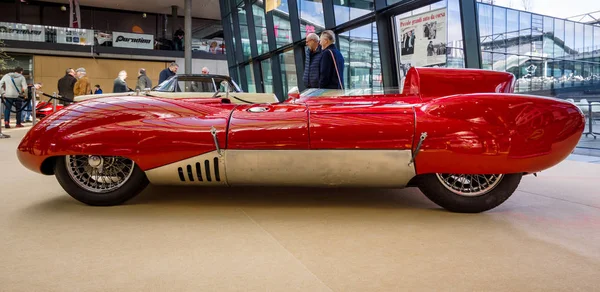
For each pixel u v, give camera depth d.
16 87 10.19
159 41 22.08
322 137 2.36
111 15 26.19
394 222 2.31
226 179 2.46
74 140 2.41
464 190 2.47
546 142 2.30
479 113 2.31
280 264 1.68
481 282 1.53
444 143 2.30
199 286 1.47
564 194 3.12
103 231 2.10
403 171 2.36
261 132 2.39
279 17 12.00
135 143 2.42
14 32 19.52
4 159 4.77
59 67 20.66
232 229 2.15
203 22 28.06
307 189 3.17
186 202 2.72
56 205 2.62
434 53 6.19
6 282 1.49
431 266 1.68
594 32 5.02
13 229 2.12
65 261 1.69
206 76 6.06
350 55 8.46
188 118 2.49
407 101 2.70
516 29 5.51
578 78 5.22
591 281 1.54
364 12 7.59
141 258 1.73
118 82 7.91
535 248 1.90
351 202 2.76
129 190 2.56
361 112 2.43
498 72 2.79
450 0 5.78
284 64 12.37
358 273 1.60
